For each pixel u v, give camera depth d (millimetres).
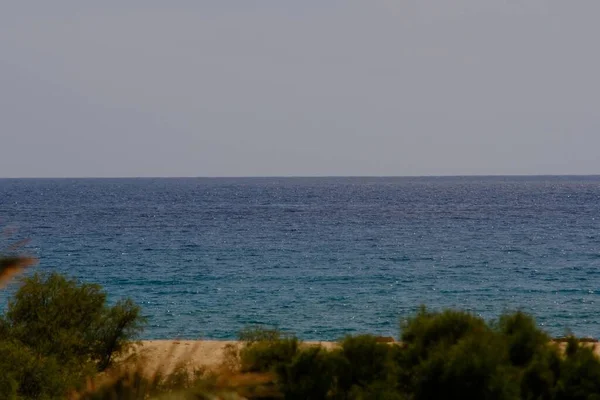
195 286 88188
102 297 31250
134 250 130500
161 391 8633
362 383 18422
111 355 31656
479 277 96125
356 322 64500
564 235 160250
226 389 8602
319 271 102375
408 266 107875
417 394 17219
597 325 63750
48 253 125125
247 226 184875
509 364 18125
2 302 58250
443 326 19453
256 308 72250
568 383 17734
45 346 27672
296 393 18422
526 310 71062
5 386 22406
